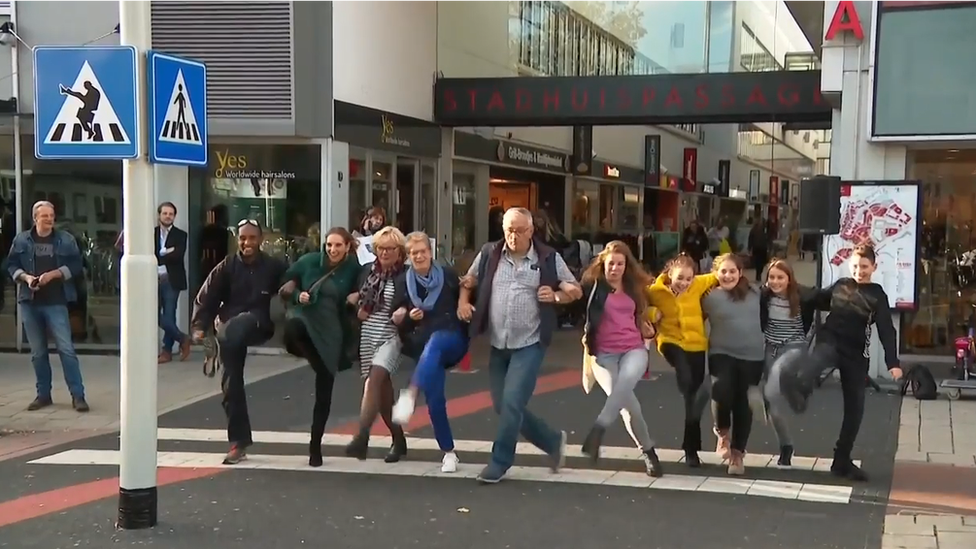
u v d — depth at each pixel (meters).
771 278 6.70
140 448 5.50
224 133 11.78
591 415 8.70
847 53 10.28
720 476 6.72
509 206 18.34
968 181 10.74
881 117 10.02
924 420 8.52
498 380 6.57
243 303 6.97
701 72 13.69
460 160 15.59
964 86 9.75
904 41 9.90
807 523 5.68
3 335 12.46
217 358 7.21
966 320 10.92
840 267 10.30
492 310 6.41
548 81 13.92
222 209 12.16
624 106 13.70
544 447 6.74
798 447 7.54
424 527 5.58
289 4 11.60
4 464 7.09
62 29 11.88
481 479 6.48
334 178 11.98
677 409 8.94
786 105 13.12
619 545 5.29
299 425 8.36
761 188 30.44
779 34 14.54
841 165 10.41
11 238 12.35
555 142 18.50
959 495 6.28
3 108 11.84
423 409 8.94
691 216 25.05
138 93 5.20
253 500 6.11
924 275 10.98
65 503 6.06
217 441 7.80
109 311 12.30
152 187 5.36
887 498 6.21
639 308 6.58
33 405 8.96
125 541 5.32
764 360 6.70
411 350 6.76
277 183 12.05
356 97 12.42
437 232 14.88
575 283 6.44
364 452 7.02
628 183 21.77
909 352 11.03
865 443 7.69
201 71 5.64
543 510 5.92
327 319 6.74
